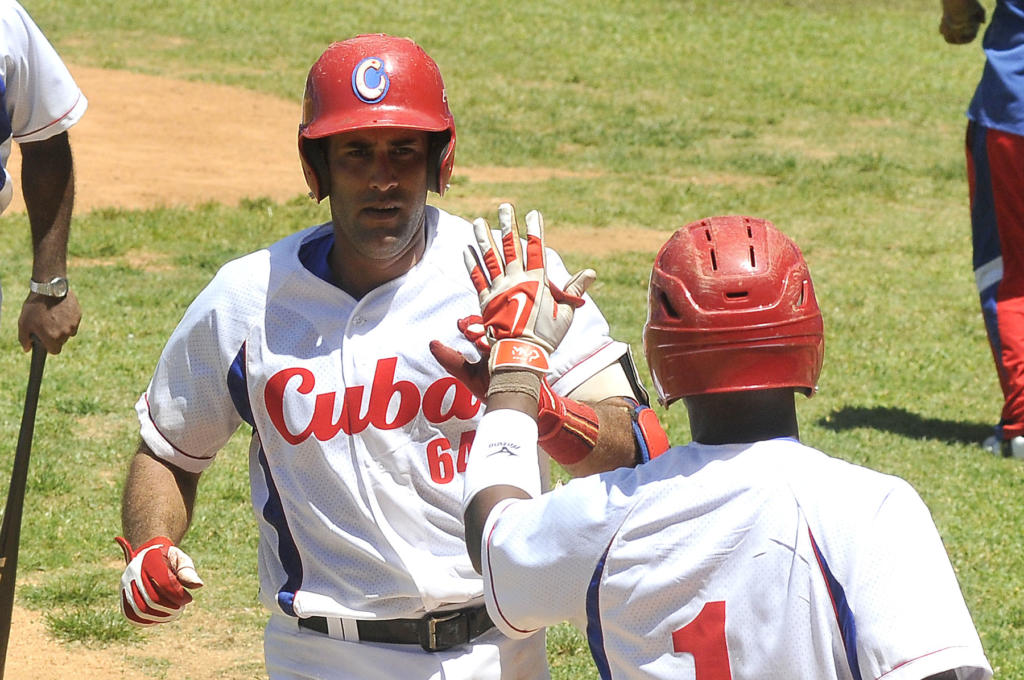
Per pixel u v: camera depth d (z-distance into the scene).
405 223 10.44
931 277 47.03
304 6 96.62
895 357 37.69
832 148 69.88
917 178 63.88
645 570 8.00
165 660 19.88
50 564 22.77
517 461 8.62
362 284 10.77
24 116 15.20
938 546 7.78
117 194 52.34
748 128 73.50
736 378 8.09
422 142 10.42
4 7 14.77
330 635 10.88
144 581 10.35
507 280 9.02
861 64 91.81
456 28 94.06
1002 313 30.19
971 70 92.06
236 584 22.47
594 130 70.69
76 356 33.41
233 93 71.62
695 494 7.98
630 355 11.04
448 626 10.70
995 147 29.44
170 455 11.30
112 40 82.31
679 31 97.88
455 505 10.65
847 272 47.16
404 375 10.55
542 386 9.48
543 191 57.31
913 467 28.92
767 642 7.79
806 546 7.75
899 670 7.41
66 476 26.27
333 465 10.57
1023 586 22.75
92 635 20.47
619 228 51.88
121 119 64.50
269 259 10.91
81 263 42.91
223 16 91.44
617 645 8.17
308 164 10.67
